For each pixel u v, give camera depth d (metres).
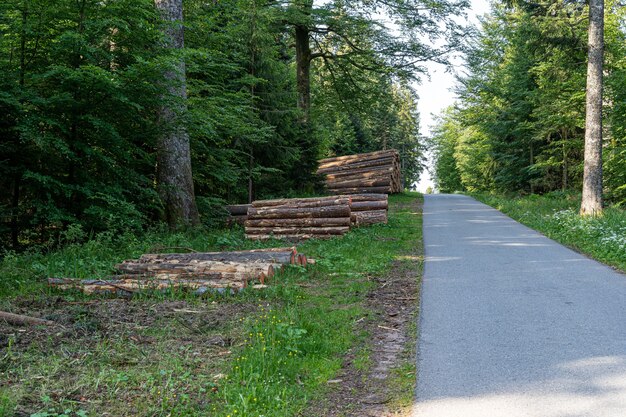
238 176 18.34
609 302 7.06
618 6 24.22
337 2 25.05
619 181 22.53
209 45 15.98
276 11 23.05
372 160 33.12
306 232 14.38
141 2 10.81
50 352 4.90
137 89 10.88
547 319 6.28
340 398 4.26
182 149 13.55
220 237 12.83
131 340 5.34
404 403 4.11
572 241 13.46
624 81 20.67
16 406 3.74
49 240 10.20
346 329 5.98
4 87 9.73
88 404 3.91
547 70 23.31
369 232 15.35
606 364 4.75
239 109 15.19
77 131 10.85
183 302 6.88
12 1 9.87
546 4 20.72
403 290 8.11
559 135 30.77
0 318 5.62
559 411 3.86
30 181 10.46
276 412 3.88
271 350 4.93
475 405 4.01
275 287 7.46
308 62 27.94
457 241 13.97
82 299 7.07
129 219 10.92
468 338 5.64
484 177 47.75
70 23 10.58
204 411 3.87
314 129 24.95
